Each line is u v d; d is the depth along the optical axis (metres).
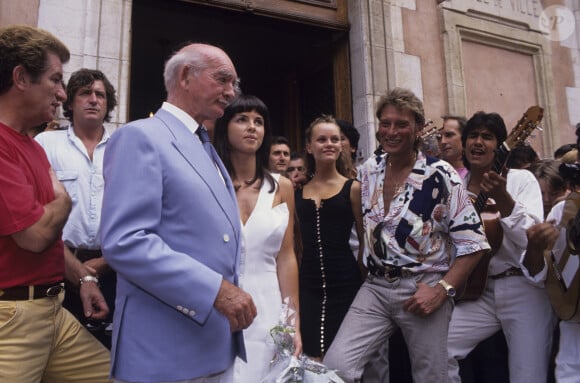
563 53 5.95
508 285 2.54
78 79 2.39
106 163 1.39
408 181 2.21
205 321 1.29
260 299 1.96
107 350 1.90
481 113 2.73
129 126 1.39
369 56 4.85
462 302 2.66
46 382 1.84
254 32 6.19
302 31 5.14
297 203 2.63
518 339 2.49
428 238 2.15
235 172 2.13
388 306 2.20
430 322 2.11
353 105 4.96
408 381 2.81
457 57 5.24
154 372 1.32
